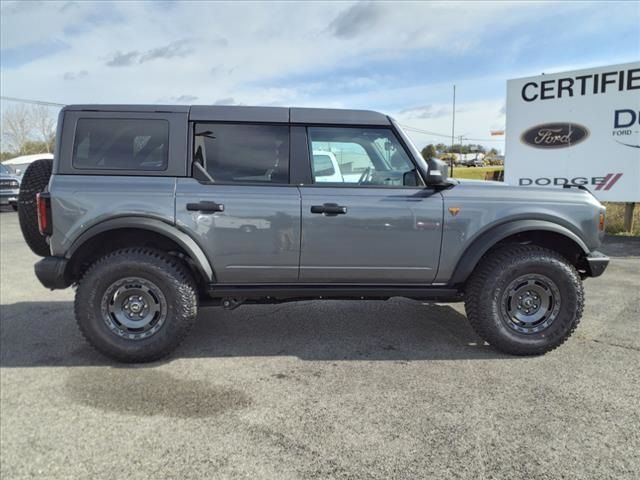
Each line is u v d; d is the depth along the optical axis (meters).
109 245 3.80
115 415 2.83
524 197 3.75
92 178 3.53
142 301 3.61
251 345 4.01
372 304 5.26
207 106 3.71
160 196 3.51
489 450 2.47
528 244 3.85
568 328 3.71
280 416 2.82
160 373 3.45
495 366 3.55
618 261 7.62
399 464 2.36
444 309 5.06
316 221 3.59
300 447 2.51
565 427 2.68
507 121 11.45
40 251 3.87
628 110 10.02
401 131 3.77
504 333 3.70
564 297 3.69
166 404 2.97
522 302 3.76
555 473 2.29
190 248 3.52
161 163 3.59
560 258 3.71
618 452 2.45
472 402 2.98
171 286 3.53
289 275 3.70
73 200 3.46
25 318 4.71
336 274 3.71
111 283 3.52
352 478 2.25
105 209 3.46
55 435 2.61
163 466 2.34
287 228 3.59
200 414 2.85
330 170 3.73
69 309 5.03
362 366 3.57
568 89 10.63
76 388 3.19
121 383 3.27
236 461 2.38
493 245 3.76
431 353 3.82
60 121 3.59
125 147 3.60
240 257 3.61
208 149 3.65
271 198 3.58
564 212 3.73
